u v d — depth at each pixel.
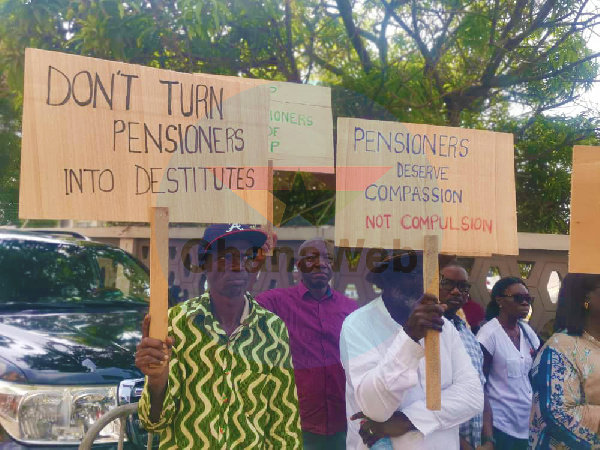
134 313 4.25
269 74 6.16
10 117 6.28
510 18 6.07
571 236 2.73
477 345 3.56
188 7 5.13
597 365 2.98
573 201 2.73
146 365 2.00
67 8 5.34
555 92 6.02
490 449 3.65
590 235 2.72
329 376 2.99
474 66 6.27
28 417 3.14
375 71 5.95
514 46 5.96
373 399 2.49
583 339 3.03
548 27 5.97
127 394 3.27
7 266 4.43
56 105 2.10
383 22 6.53
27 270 4.45
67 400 3.20
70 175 2.10
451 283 3.47
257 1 5.50
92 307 4.31
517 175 6.16
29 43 5.37
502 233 2.67
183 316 2.29
